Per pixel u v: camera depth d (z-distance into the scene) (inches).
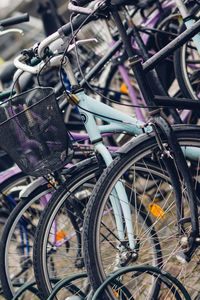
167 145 111.2
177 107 115.1
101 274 108.0
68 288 130.3
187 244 111.0
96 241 108.3
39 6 231.9
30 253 148.4
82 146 134.8
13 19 138.3
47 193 132.9
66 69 121.5
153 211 128.3
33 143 108.3
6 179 149.5
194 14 132.7
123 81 194.7
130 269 108.5
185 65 163.3
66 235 141.4
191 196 110.7
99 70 161.5
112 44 165.9
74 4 114.6
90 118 121.6
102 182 110.3
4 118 112.8
